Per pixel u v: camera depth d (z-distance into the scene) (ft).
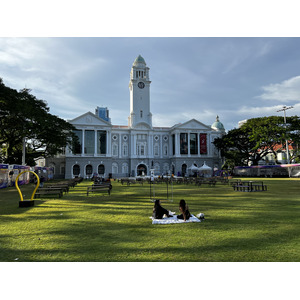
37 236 24.08
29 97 118.52
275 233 24.21
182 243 21.33
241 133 198.08
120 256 18.44
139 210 39.17
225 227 26.86
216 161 240.73
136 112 232.12
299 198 51.90
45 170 152.15
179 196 58.85
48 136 130.93
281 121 174.29
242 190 72.54
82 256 18.51
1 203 49.65
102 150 206.59
